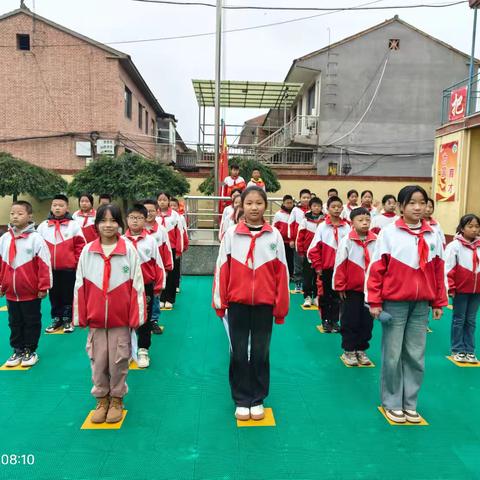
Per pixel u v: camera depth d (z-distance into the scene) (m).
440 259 3.24
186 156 22.16
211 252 8.86
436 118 18.22
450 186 11.06
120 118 16.78
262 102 19.30
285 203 8.30
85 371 4.16
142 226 4.38
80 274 3.28
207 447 2.92
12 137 16.22
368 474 2.66
